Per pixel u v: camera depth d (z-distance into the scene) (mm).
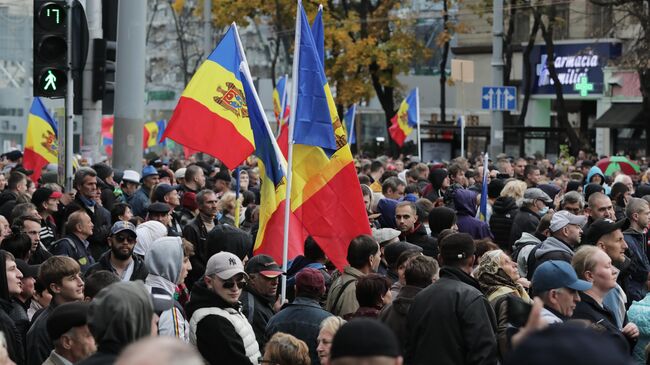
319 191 18828
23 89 78875
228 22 80000
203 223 22688
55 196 24484
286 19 80000
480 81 97062
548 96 88062
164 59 136125
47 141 36000
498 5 57062
